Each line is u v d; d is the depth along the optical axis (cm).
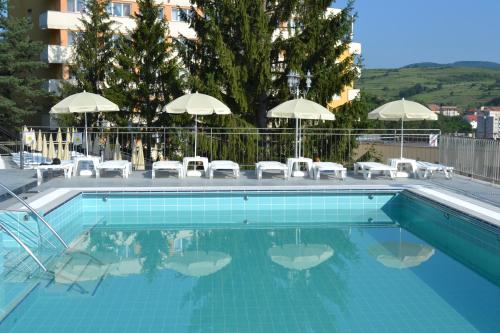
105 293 658
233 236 980
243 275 741
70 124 2562
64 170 1367
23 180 1290
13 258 816
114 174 1456
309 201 1223
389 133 1730
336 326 558
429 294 659
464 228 942
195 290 673
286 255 848
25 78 3153
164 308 610
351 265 791
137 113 2402
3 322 566
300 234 996
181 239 955
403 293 663
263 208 1214
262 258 832
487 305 620
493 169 1290
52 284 693
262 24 1872
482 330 547
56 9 3584
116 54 2603
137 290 673
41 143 1717
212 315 589
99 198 1177
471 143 1402
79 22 3481
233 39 1952
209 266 783
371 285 696
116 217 1133
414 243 928
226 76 1886
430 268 773
